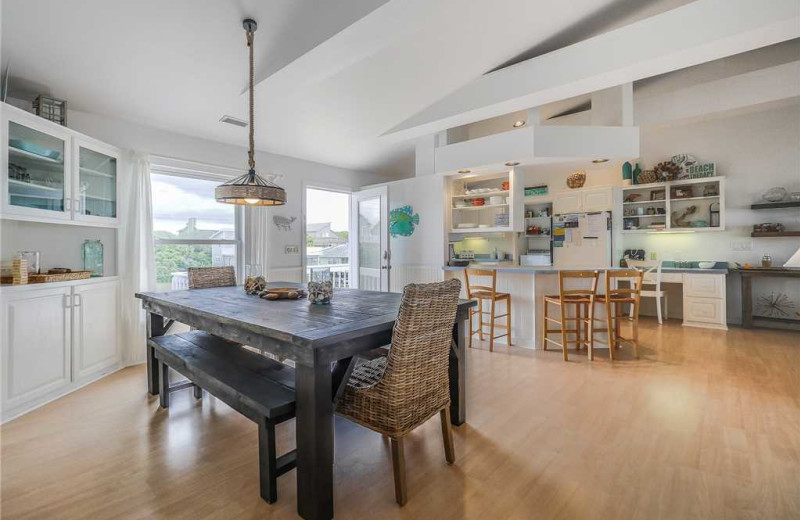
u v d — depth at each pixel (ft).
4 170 7.85
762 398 8.66
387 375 5.11
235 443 6.85
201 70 10.28
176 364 7.69
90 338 9.96
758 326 16.67
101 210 10.80
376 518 4.91
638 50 9.74
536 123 14.28
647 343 13.87
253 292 9.40
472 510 5.03
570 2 10.30
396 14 7.93
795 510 4.93
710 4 8.79
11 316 7.82
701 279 16.67
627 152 13.44
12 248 9.25
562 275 11.68
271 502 5.24
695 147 18.07
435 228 17.84
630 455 6.32
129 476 5.84
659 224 18.54
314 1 8.48
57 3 7.69
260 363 7.12
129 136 11.94
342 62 9.68
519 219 16.01
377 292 9.57
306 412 4.95
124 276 11.49
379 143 17.30
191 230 13.87
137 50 9.25
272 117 13.43
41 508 5.09
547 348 13.21
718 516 4.84
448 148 15.76
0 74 8.94
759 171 16.75
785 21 8.00
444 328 5.75
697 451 6.42
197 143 13.71
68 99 10.34
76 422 7.65
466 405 8.34
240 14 8.47
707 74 15.94
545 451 6.49
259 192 8.02
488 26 10.46
